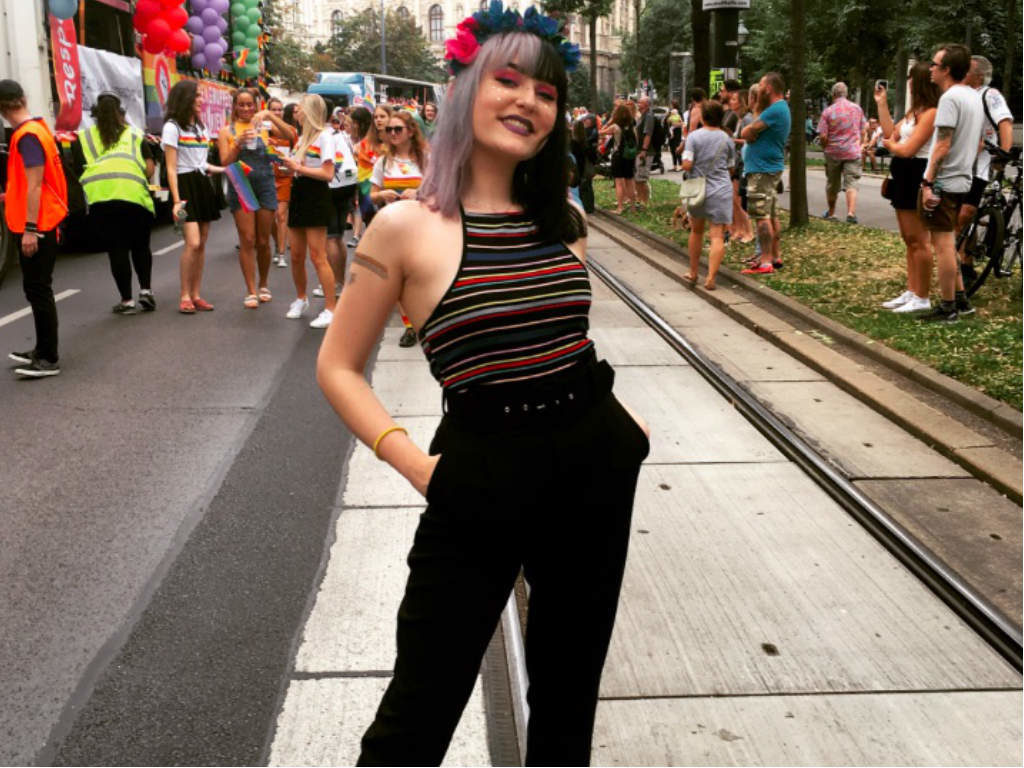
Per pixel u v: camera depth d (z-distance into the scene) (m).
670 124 27.67
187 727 2.88
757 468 4.84
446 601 1.85
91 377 6.69
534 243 1.89
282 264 11.66
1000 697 3.00
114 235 8.62
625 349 7.24
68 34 10.90
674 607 3.51
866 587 3.66
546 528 1.90
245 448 5.24
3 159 9.84
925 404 5.65
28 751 2.78
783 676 3.09
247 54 16.77
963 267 8.62
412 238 1.86
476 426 1.83
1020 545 4.00
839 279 9.37
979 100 7.20
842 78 41.66
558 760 2.07
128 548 4.05
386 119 7.29
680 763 2.69
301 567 3.88
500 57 1.87
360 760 1.88
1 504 4.51
